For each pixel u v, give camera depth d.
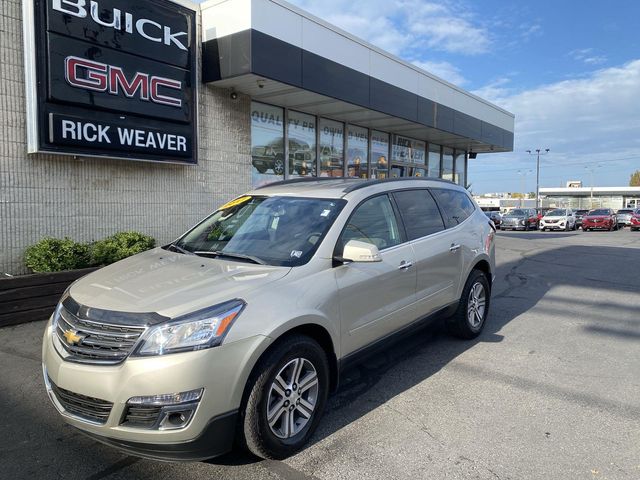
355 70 10.59
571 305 7.48
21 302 5.93
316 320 3.33
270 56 8.60
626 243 18.19
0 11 6.41
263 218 4.25
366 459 3.16
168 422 2.71
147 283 3.27
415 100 12.82
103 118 7.27
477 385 4.38
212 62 8.80
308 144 11.96
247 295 3.07
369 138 14.09
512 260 12.55
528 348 5.41
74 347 2.93
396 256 4.32
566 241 19.28
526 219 35.91
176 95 8.27
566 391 4.25
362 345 3.91
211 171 9.34
